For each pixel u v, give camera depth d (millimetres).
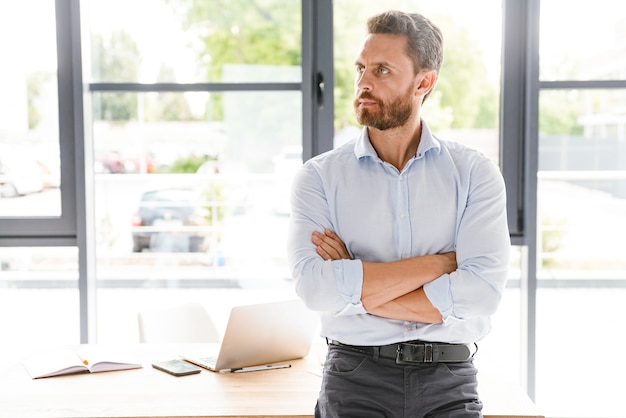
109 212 3744
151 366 2543
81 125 3576
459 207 2027
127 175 3725
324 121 3643
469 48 3643
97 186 3734
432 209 2014
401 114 1992
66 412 2076
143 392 2252
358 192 2027
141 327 3033
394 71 1974
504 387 2270
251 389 2281
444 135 3686
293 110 3662
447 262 1981
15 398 2199
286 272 3762
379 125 1992
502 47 3615
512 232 3668
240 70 3650
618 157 3645
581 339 3746
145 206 3740
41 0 3613
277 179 3705
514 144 3635
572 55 3594
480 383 2312
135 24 3645
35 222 3664
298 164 3686
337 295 1917
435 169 2047
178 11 3641
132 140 3707
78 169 3592
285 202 3719
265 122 3670
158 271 3770
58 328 3777
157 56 3658
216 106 3676
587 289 3717
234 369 2488
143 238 3756
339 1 3604
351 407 1860
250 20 3627
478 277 1951
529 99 3559
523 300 3691
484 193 2029
